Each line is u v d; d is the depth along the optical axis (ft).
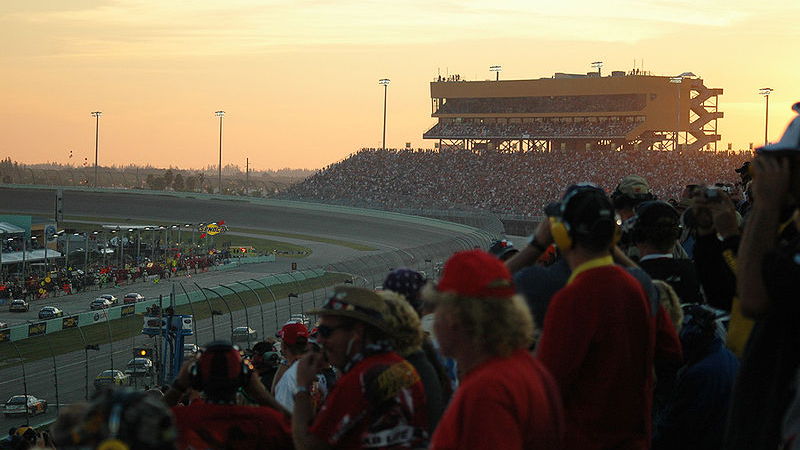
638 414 22.48
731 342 22.61
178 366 157.99
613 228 22.09
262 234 626.23
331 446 21.76
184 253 519.60
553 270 25.80
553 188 593.83
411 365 22.71
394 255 263.90
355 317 21.99
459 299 17.21
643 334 22.33
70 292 377.50
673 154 592.60
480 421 16.39
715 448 29.89
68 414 12.92
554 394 17.79
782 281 16.89
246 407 24.40
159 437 12.67
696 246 24.18
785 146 17.87
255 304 263.49
